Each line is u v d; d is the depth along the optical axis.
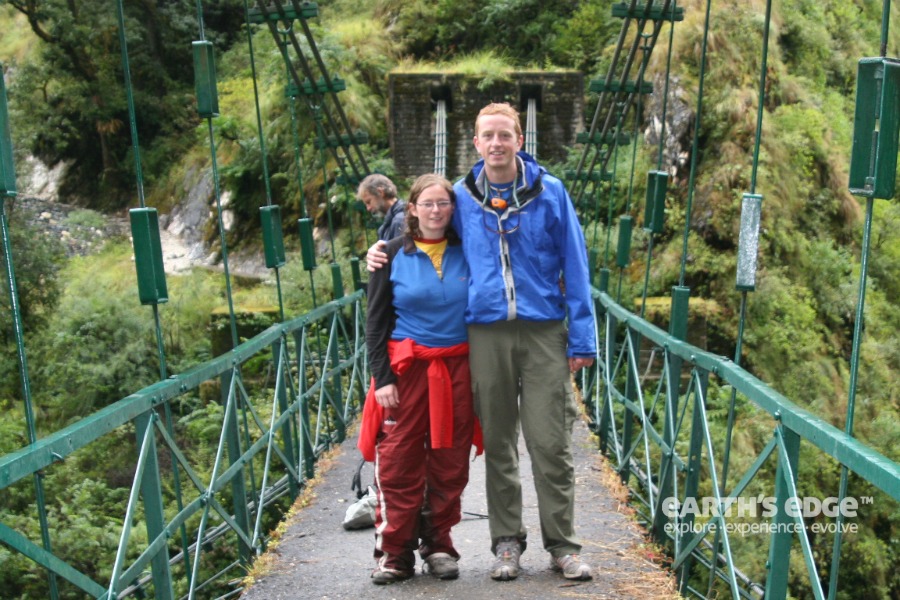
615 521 4.04
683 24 14.95
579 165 8.78
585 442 5.96
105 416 2.20
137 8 25.45
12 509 8.30
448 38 21.75
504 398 2.89
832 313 13.49
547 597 2.94
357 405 7.12
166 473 9.18
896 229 14.46
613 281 13.32
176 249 20.28
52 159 25.66
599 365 6.65
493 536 3.08
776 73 14.95
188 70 26.28
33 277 12.93
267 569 3.54
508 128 2.74
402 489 3.00
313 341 11.19
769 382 12.47
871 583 8.98
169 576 2.62
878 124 1.80
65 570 1.93
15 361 12.04
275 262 4.52
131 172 24.34
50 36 23.91
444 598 2.96
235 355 3.46
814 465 9.37
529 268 2.83
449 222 2.88
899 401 12.97
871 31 18.09
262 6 5.80
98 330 12.52
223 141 19.84
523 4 21.09
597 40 20.11
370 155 18.55
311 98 6.61
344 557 3.64
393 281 2.90
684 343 3.20
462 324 2.89
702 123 14.27
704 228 13.54
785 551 2.09
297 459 5.01
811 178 14.26
